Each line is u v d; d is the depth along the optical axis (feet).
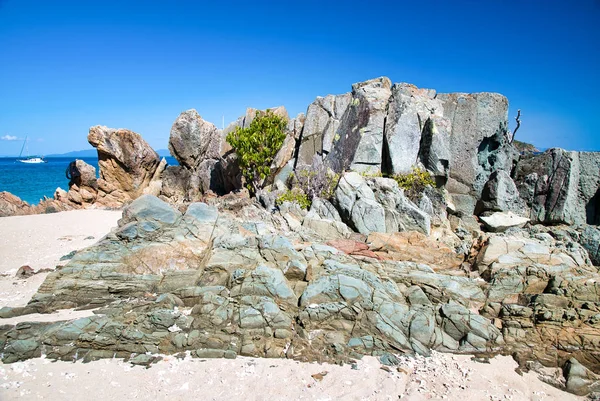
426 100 80.38
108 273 47.01
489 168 78.84
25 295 49.47
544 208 73.72
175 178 125.39
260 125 92.43
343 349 37.81
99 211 107.86
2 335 37.42
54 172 359.87
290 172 88.84
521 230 69.05
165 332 38.58
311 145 91.50
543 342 38.75
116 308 42.50
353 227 64.69
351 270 45.70
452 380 34.60
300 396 32.19
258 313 39.91
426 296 44.39
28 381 32.89
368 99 82.02
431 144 75.36
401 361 37.09
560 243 57.31
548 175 75.10
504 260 50.01
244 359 36.65
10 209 104.17
